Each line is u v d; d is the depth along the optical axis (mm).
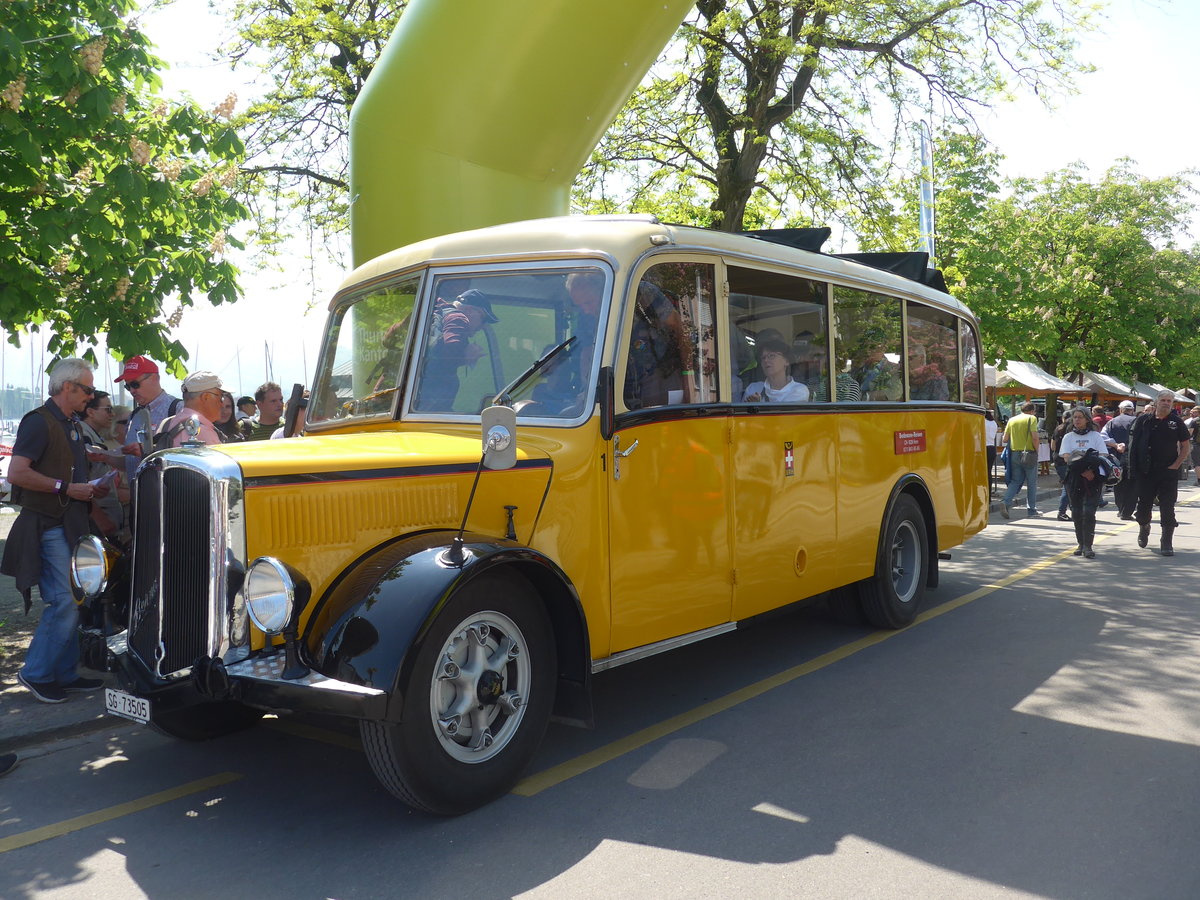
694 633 5238
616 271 4730
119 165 6762
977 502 8969
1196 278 38344
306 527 3945
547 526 4609
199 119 7316
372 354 5410
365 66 13617
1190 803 4148
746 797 4270
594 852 3756
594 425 4582
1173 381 45656
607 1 6934
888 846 3768
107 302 7082
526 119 7508
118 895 3545
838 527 6535
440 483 4344
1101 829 3893
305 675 3674
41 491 5684
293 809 4270
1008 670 6328
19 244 6848
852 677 6188
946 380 8398
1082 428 11438
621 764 4699
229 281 7508
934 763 4652
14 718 5445
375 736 3820
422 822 4074
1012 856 3666
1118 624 7715
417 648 3725
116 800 4445
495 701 4164
